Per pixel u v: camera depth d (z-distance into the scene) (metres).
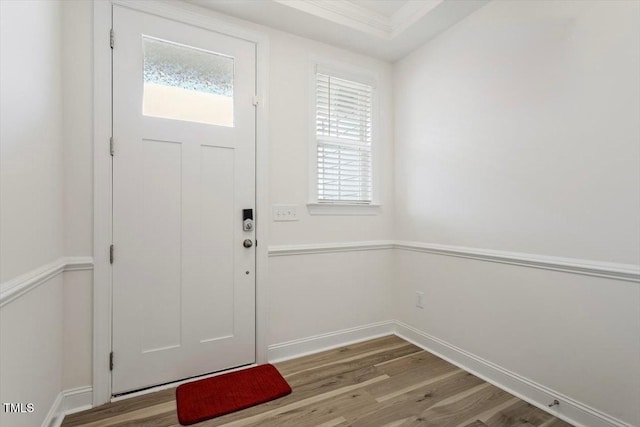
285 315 2.30
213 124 2.05
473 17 2.09
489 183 1.99
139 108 1.83
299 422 1.58
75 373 1.67
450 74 2.27
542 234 1.69
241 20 2.15
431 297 2.43
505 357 1.88
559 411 1.61
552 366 1.65
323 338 2.45
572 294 1.57
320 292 2.45
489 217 1.98
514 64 1.84
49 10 1.47
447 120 2.30
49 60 1.47
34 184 1.30
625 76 1.38
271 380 1.96
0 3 1.04
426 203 2.48
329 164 2.53
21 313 1.16
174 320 1.92
